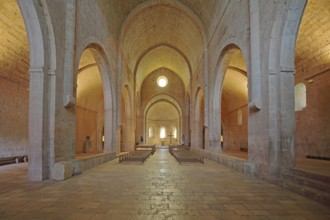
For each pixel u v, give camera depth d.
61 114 8.30
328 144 11.31
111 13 14.63
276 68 7.57
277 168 7.44
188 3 17.14
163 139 41.66
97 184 7.04
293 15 7.09
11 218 4.16
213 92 15.23
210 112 15.91
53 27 7.82
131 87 22.89
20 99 13.44
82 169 9.55
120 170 10.12
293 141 7.41
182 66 28.11
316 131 12.17
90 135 21.97
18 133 13.27
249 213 4.47
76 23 9.31
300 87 13.63
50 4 7.67
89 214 4.38
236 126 23.61
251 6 8.65
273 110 7.56
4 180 7.53
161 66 31.80
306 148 12.93
